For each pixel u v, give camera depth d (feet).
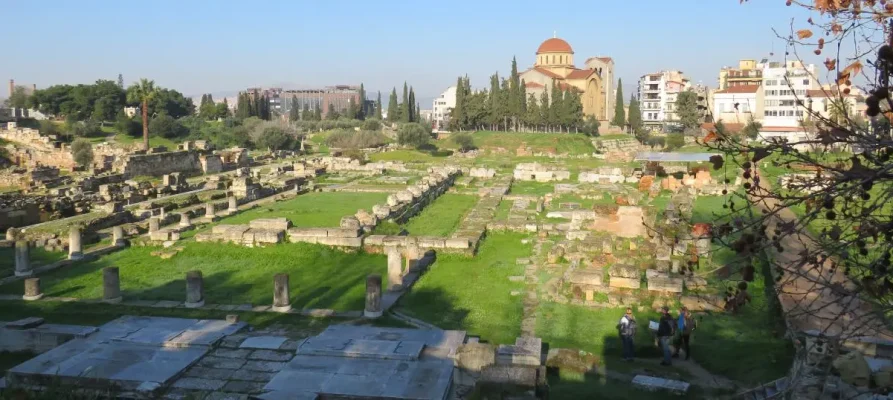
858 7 28.50
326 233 125.08
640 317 85.61
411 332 74.79
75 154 307.78
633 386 63.52
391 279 98.68
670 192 210.38
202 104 590.55
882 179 27.32
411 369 63.52
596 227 127.03
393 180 258.78
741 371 66.85
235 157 325.83
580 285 94.12
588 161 331.98
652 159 281.13
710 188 207.31
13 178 234.58
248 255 120.98
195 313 88.84
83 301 93.76
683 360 71.10
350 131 474.49
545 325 82.99
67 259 119.44
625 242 116.88
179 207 183.21
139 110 489.26
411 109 577.02
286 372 62.95
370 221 136.46
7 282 104.37
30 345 74.90
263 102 590.55
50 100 480.23
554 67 585.22
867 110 26.12
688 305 87.71
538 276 106.11
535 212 169.78
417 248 109.60
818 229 114.52
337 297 97.55
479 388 54.80
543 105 474.08
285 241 126.11
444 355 67.87
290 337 77.10
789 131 336.90
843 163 33.06
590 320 84.94
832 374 51.93
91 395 59.06
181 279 106.73
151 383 60.95
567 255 113.39
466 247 120.57
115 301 93.56
